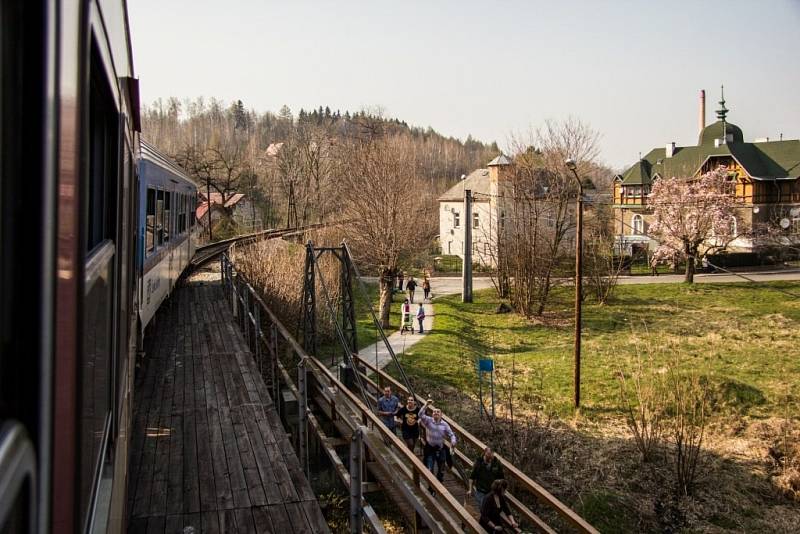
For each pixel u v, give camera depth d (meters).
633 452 15.59
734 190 50.88
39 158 1.01
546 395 20.00
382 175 31.80
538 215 35.16
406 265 34.78
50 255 1.03
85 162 1.39
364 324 31.89
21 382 1.00
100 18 1.94
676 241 45.78
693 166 54.69
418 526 8.52
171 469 6.80
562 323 32.50
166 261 13.57
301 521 5.82
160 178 12.19
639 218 58.31
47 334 1.02
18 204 0.99
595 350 26.00
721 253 49.53
